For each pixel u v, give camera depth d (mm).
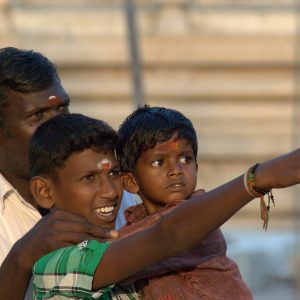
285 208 34875
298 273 26156
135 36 28500
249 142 38188
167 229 6051
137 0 38438
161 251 6094
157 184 6992
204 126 38469
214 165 38031
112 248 6227
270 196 5914
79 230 6492
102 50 38281
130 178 7188
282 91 38375
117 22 38500
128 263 6148
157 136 6949
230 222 34938
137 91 28406
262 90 38375
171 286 6656
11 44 38000
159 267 6691
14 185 7812
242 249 29562
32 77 7727
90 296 6289
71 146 6746
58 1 38719
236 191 5867
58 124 6891
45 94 7766
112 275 6188
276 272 28750
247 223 34938
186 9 38688
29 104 7703
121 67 38344
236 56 38531
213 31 38625
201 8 38719
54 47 38281
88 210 6781
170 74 38625
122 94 38188
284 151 38125
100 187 6789
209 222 5941
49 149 6805
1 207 7477
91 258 6230
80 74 38312
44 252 6477
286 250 29406
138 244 6148
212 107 38594
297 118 32938
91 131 6801
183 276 6723
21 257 6512
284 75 38500
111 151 6875
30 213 7645
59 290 6250
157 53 38531
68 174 6770
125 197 8359
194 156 7145
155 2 38688
